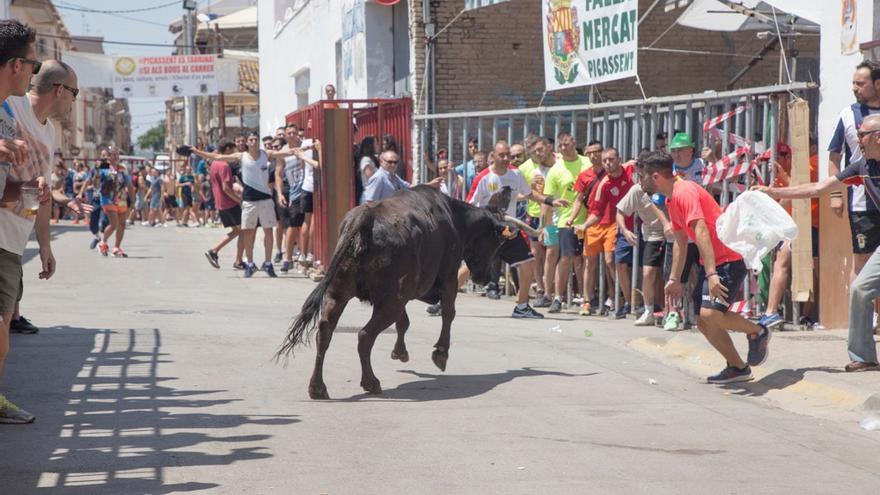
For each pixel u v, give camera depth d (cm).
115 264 2189
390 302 906
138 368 1000
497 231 1026
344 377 984
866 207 1072
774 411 868
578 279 1548
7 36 670
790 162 1248
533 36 2070
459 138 2042
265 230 1945
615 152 1416
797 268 1209
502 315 1459
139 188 4147
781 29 1614
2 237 719
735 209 929
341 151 1902
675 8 1922
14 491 609
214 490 616
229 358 1061
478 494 617
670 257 1272
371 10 2248
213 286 1777
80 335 1184
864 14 1140
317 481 639
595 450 726
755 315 1291
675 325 1288
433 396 908
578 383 973
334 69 2719
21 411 781
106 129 10788
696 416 840
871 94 1080
